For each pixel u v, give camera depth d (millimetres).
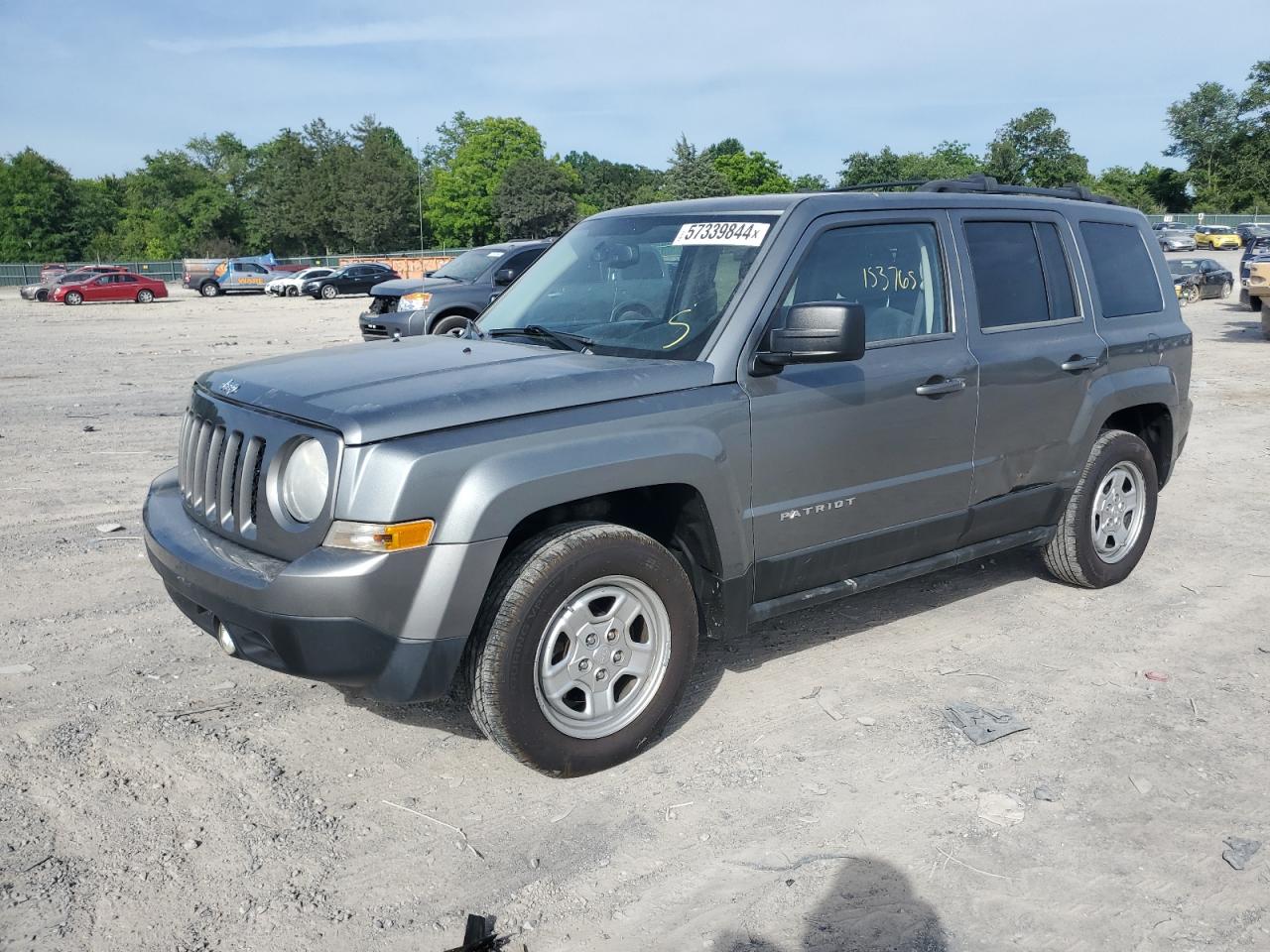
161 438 9594
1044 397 4812
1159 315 5617
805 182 101938
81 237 99875
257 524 3334
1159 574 5766
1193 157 99375
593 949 2738
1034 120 74875
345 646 3102
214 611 3359
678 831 3268
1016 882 3014
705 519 3691
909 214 4410
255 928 2797
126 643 4707
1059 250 5074
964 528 4621
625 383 3537
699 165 58406
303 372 3672
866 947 2742
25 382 14031
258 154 110688
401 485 3068
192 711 4047
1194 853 3148
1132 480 5488
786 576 4020
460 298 14352
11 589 5383
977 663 4547
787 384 3854
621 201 118625
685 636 3693
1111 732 3914
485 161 98625
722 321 3805
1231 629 4953
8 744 3764
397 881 3012
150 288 41844
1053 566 5383
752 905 2912
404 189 90062
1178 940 2770
